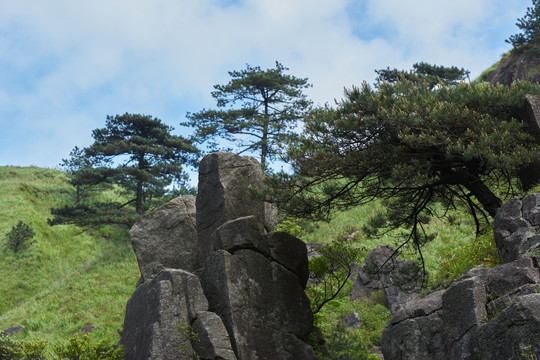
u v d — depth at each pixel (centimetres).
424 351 1070
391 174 1380
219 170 1539
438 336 1062
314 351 1462
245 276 1375
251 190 1467
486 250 1492
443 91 1438
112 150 4666
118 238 4919
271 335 1352
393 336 1142
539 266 962
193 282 1316
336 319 2031
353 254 1695
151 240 1636
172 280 1301
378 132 1425
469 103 1375
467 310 966
